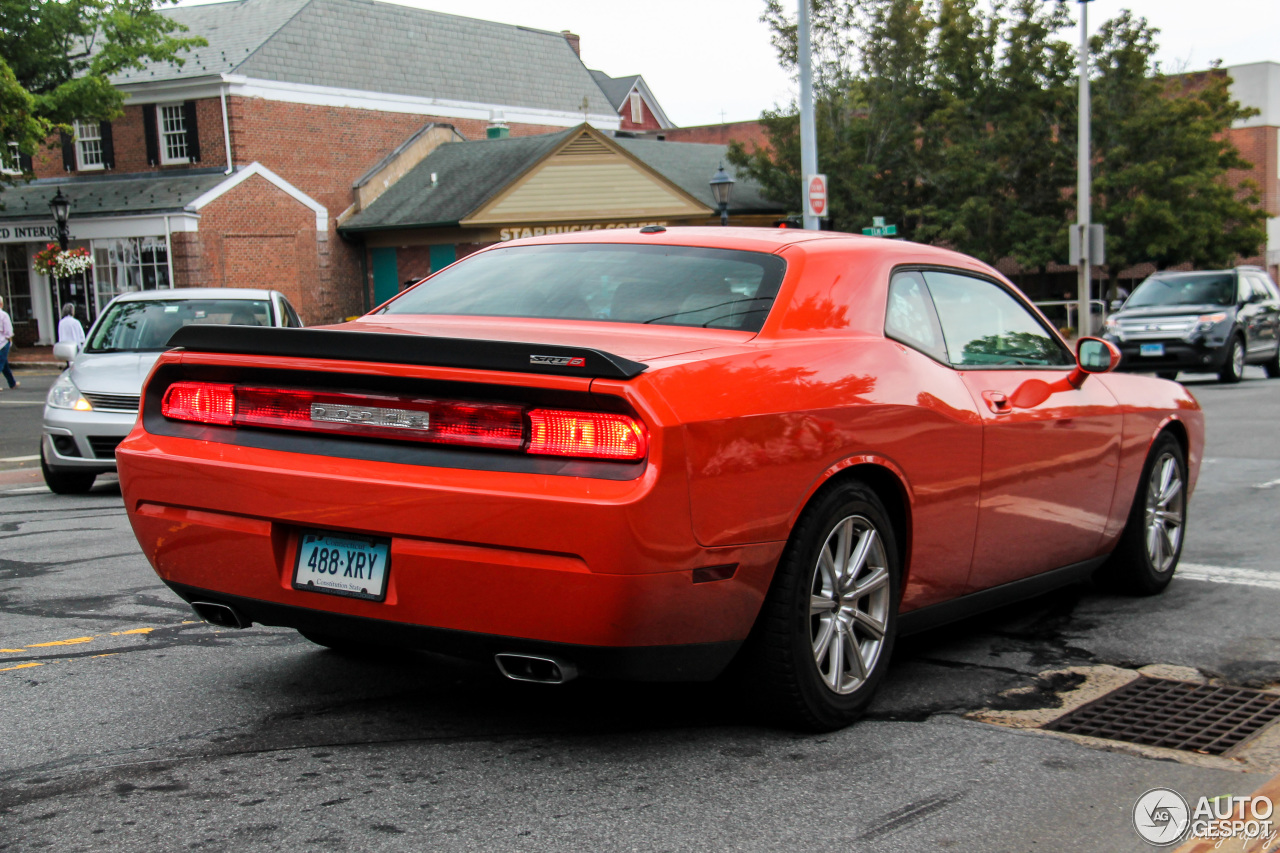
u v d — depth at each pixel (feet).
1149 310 65.62
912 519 13.01
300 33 115.03
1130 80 104.78
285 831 9.71
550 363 10.29
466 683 13.93
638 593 10.16
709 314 12.45
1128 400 17.42
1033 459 14.96
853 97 109.40
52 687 13.76
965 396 13.85
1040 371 15.99
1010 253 110.11
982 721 12.71
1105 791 10.75
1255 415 45.98
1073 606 18.02
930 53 110.83
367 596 11.08
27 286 111.65
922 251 14.79
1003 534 14.66
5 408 61.82
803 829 9.82
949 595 14.12
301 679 14.08
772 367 11.50
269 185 106.32
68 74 98.12
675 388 10.45
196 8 123.03
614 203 109.60
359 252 116.47
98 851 9.33
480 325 12.84
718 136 193.36
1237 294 66.59
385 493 10.70
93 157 113.70
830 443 11.70
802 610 11.67
